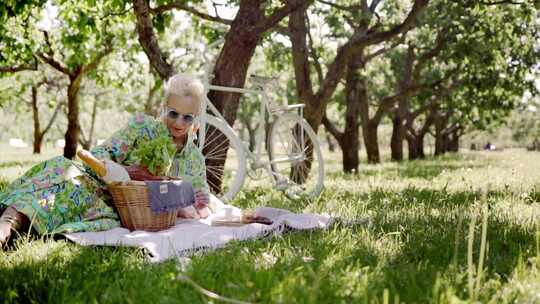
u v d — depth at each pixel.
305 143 8.14
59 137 75.94
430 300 2.64
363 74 17.12
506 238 4.37
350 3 15.19
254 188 9.07
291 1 8.22
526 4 11.77
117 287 2.80
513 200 6.91
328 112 53.91
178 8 10.15
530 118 70.50
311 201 7.07
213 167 7.57
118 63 21.08
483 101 22.55
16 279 2.98
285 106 7.80
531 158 27.84
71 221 4.39
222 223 4.75
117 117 75.19
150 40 8.58
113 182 4.37
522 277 3.17
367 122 23.56
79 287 2.89
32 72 27.70
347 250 3.84
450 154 44.25
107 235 4.19
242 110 49.50
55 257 3.51
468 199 7.17
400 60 27.03
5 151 56.00
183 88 4.92
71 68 18.56
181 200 4.56
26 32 14.88
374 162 24.00
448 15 15.08
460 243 4.12
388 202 6.52
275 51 16.17
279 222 4.70
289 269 3.19
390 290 2.88
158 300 2.64
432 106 28.83
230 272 3.16
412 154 36.25
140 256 3.70
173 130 5.04
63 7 12.52
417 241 4.21
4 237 3.97
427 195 7.75
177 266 3.28
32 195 4.23
